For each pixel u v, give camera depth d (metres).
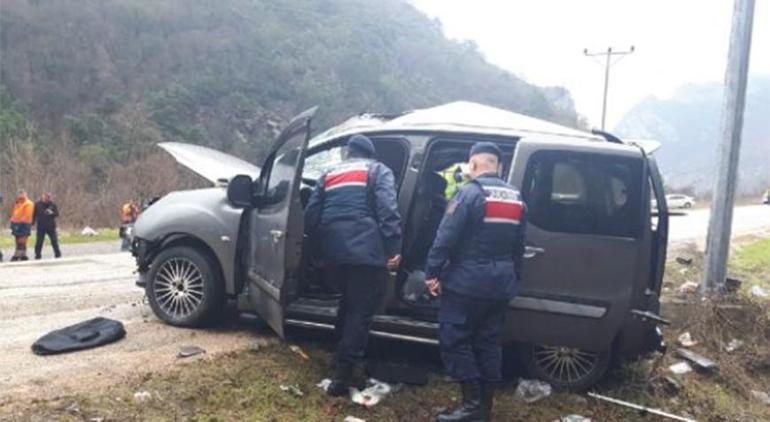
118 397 4.26
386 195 4.49
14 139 37.16
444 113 5.53
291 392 4.61
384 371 4.97
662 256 4.95
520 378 5.16
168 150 7.17
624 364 5.37
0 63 50.72
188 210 5.70
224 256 5.59
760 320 6.61
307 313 5.10
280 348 5.35
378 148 5.36
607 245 4.66
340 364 4.56
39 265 10.40
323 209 4.61
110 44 57.16
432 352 5.47
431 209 5.31
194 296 5.74
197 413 4.19
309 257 4.98
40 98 49.91
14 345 5.27
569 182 4.74
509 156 5.05
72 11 57.19
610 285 4.66
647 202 4.71
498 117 5.50
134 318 6.16
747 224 22.05
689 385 5.48
